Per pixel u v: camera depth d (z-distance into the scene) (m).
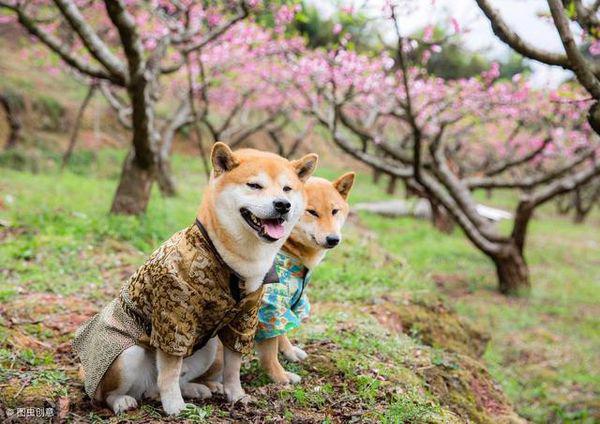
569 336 9.48
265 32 11.26
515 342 8.97
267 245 3.36
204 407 3.53
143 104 8.69
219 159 3.36
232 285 3.34
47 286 5.97
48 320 5.04
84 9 12.38
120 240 8.16
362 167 30.22
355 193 23.12
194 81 13.45
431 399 4.28
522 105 10.87
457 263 13.38
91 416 3.40
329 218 4.22
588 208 26.11
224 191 3.29
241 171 3.31
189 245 3.32
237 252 3.29
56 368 4.09
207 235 3.30
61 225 8.40
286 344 4.39
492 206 27.78
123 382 3.46
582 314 10.83
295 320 4.02
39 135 18.98
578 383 7.66
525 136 16.25
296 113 17.86
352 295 6.39
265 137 25.78
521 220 11.30
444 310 6.71
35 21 9.25
